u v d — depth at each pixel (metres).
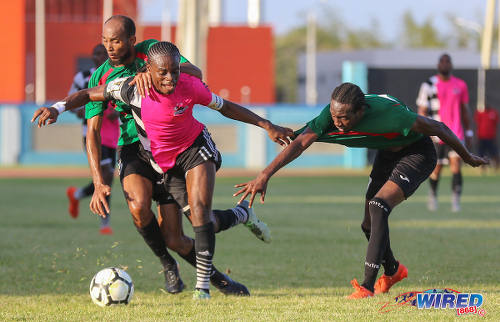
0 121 103.06
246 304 19.67
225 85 160.12
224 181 75.50
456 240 33.75
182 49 101.56
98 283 19.70
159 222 22.20
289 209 48.62
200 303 19.92
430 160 21.31
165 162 20.83
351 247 31.83
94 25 155.38
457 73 94.56
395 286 22.86
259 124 21.12
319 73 184.75
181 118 20.11
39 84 150.12
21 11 144.88
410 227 38.81
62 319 17.94
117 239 34.16
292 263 27.64
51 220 42.28
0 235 35.41
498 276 24.41
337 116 19.50
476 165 22.09
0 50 145.25
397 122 19.97
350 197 58.22
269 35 160.12
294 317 17.70
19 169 94.50
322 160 105.12
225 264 27.42
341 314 18.02
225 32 159.50
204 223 20.50
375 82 94.25
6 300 20.70
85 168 97.44
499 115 94.31
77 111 34.06
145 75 19.31
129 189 21.09
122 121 21.56
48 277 24.70
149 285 23.50
